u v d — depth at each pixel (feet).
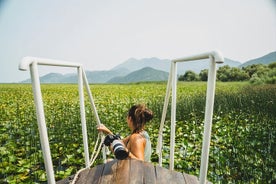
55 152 19.03
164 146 19.88
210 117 5.31
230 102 36.55
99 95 66.95
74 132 23.31
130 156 9.15
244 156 16.89
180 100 40.34
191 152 18.58
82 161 17.16
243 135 22.40
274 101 35.73
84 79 9.55
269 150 18.57
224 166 16.25
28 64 4.91
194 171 15.96
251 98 39.75
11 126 26.61
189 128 25.05
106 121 27.71
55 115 31.17
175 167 16.28
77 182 7.59
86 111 32.96
